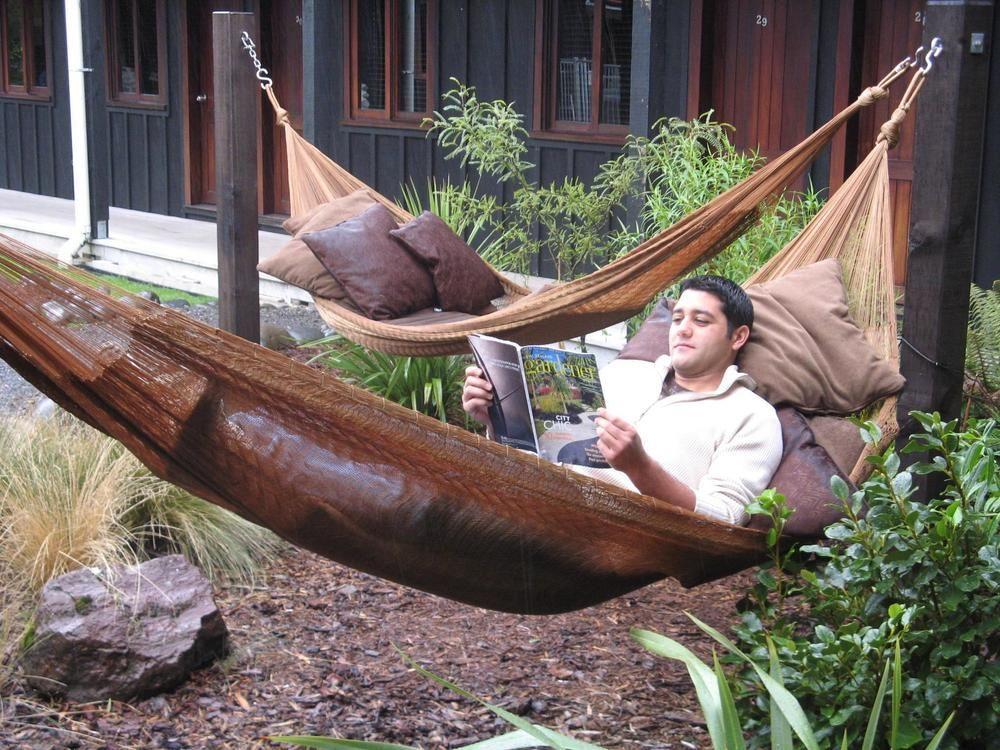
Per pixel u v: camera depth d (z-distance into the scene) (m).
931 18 3.14
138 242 9.99
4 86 13.38
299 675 3.23
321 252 5.30
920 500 3.30
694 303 3.29
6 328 2.25
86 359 2.30
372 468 2.54
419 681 3.20
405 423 2.47
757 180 4.19
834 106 7.07
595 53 8.20
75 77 9.87
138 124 11.95
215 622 3.27
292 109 10.93
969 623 2.51
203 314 8.22
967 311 3.30
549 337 4.67
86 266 10.27
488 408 2.99
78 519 3.71
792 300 3.61
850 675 2.54
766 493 2.77
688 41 7.55
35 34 12.91
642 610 3.71
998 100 6.34
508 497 2.59
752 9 7.41
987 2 3.11
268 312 8.48
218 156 5.44
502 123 6.30
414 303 5.43
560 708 3.06
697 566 2.89
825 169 7.21
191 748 2.88
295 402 2.44
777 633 2.77
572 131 8.41
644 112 6.80
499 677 3.23
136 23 11.73
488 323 4.52
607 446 2.87
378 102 9.75
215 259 9.30
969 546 2.52
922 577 2.45
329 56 8.91
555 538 2.67
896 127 3.91
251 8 10.90
